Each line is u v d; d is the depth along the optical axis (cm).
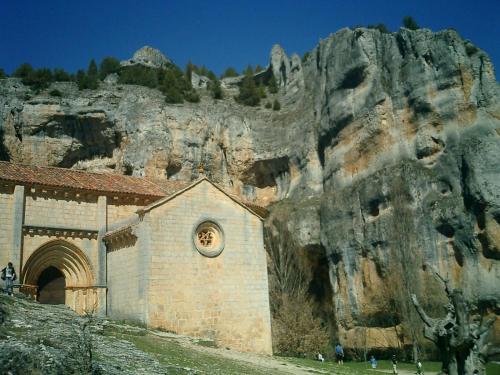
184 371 1571
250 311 2883
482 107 4394
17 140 5712
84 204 3120
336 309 5028
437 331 1244
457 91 4516
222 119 6562
